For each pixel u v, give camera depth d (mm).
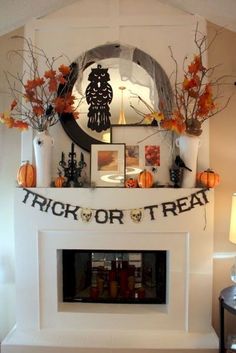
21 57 2299
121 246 2139
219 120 2256
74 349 2002
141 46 2240
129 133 2236
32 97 2070
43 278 2154
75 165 2191
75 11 2266
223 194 2254
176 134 2201
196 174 2141
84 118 2238
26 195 2121
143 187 2092
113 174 2170
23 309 2150
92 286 2373
